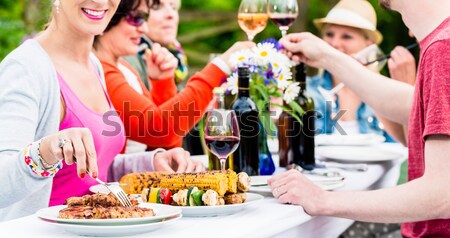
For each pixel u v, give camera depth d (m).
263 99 2.69
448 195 2.03
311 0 10.63
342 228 2.55
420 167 2.27
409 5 2.27
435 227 2.22
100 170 2.52
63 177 2.40
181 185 2.05
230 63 2.83
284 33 3.00
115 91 3.14
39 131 2.30
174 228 1.83
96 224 1.72
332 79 4.86
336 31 4.96
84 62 2.52
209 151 2.61
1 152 2.04
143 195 2.08
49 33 2.44
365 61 3.57
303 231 2.16
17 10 7.97
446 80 2.06
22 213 2.30
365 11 4.92
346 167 3.01
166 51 3.65
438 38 2.12
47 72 2.31
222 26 10.81
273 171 2.71
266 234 1.87
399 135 3.18
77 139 1.81
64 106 2.39
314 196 2.15
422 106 2.20
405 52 3.30
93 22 2.42
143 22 3.27
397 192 2.08
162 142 3.14
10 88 2.21
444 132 2.02
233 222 1.90
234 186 2.04
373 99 2.95
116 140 2.55
